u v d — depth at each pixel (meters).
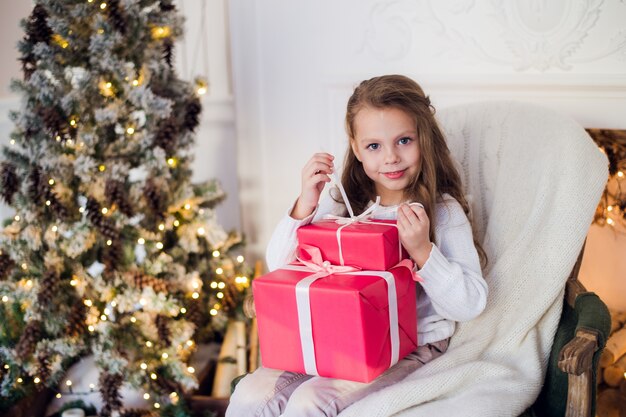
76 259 1.96
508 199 1.55
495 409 1.26
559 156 1.48
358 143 1.47
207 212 2.15
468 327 1.46
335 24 2.24
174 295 2.06
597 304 1.36
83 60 1.89
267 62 2.41
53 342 1.89
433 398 1.30
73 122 1.86
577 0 1.79
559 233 1.44
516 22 1.89
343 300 1.20
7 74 2.32
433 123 1.52
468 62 2.00
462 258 1.41
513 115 1.63
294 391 1.31
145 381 1.99
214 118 2.63
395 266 1.33
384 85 1.44
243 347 2.24
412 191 1.47
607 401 1.80
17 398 1.99
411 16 2.07
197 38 2.58
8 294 1.88
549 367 1.42
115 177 1.87
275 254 1.52
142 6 1.92
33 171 1.81
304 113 2.40
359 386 1.30
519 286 1.46
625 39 1.75
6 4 2.29
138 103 1.89
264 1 2.35
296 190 2.50
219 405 2.07
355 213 1.59
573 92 1.86
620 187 1.76
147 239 1.99
